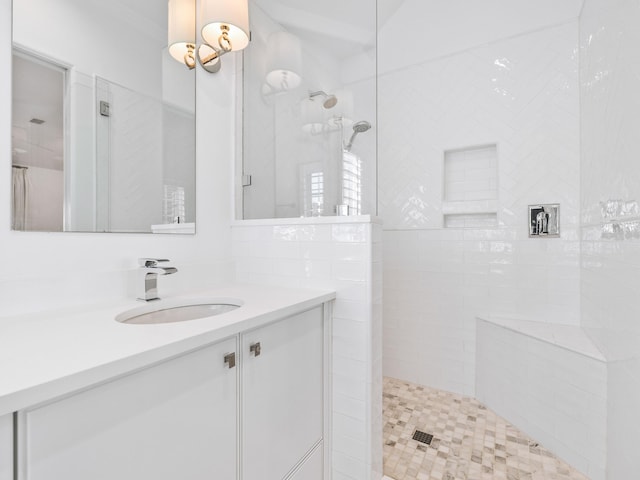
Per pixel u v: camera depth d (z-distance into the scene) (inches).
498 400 72.1
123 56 41.3
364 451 43.9
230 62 58.0
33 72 33.0
